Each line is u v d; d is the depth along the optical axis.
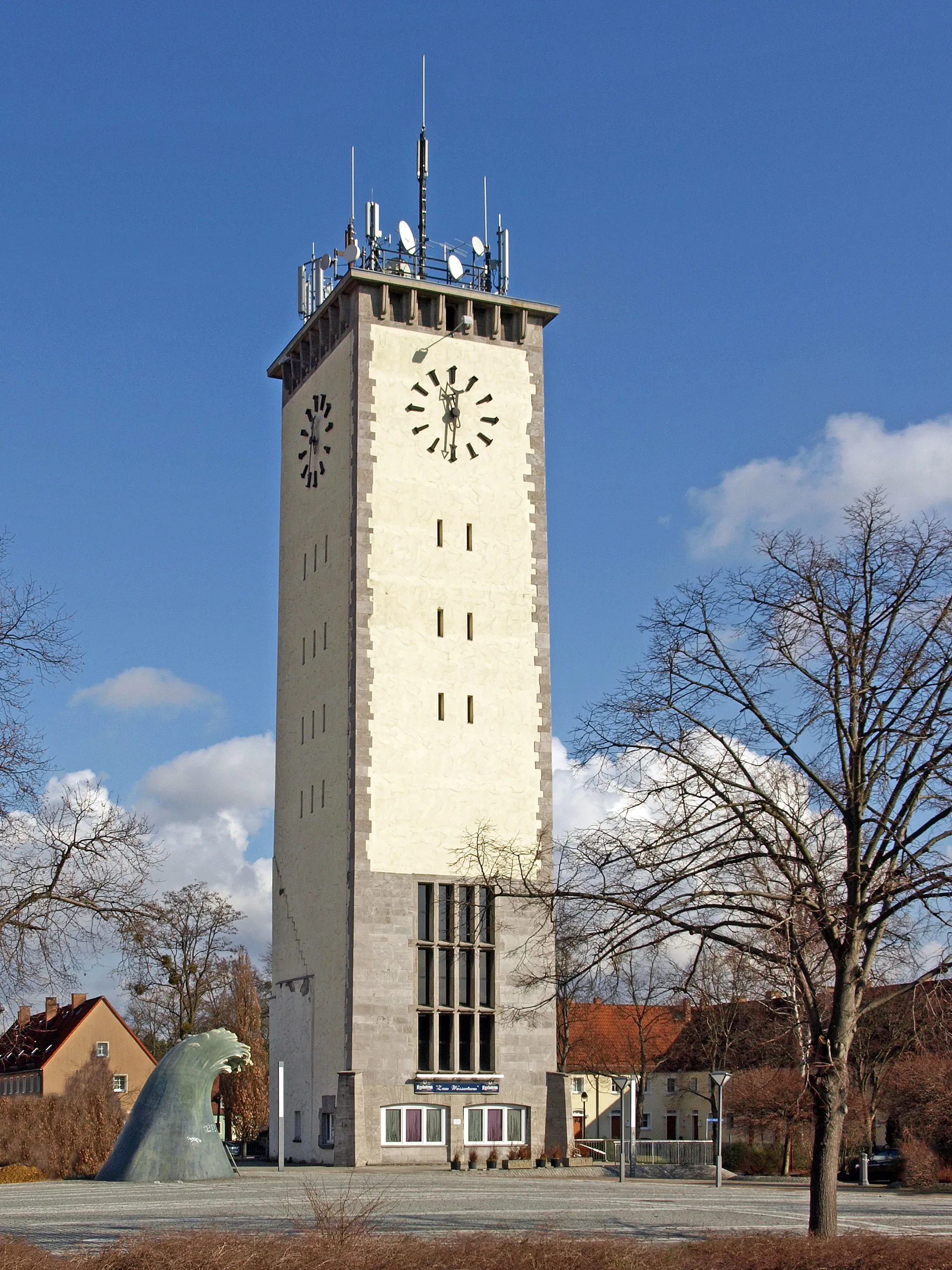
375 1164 57.47
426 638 63.06
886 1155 64.88
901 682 28.09
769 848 28.25
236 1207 39.06
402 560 63.47
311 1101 61.69
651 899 28.67
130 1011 102.19
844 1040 27.80
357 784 60.50
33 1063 94.50
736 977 32.69
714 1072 53.22
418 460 64.69
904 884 27.16
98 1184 49.75
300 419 71.38
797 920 28.00
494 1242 27.62
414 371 65.56
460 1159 58.44
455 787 62.00
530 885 30.89
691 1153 59.69
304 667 67.31
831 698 28.62
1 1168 55.06
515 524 65.69
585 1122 102.94
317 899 63.06
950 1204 46.38
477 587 64.38
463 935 60.66
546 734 64.00
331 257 70.88
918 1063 60.41
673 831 28.70
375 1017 58.66
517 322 68.06
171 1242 25.64
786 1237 28.67
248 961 92.56
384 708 61.69
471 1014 60.00
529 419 67.12
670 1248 27.77
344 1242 25.78
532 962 60.66
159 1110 51.44
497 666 63.88
